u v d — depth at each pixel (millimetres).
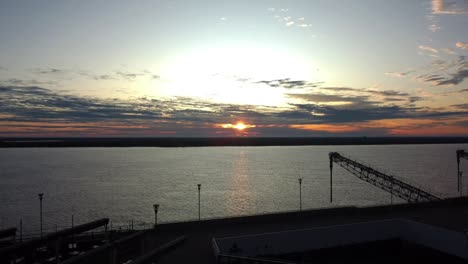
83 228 36594
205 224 48594
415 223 47938
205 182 152000
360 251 46781
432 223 47344
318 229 45188
